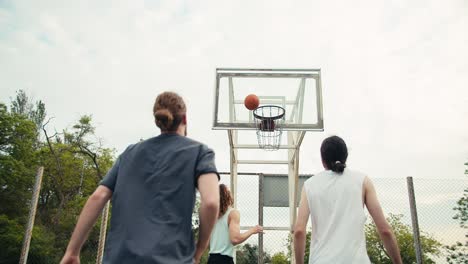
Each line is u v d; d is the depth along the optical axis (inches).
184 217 56.1
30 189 908.0
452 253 232.8
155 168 59.2
